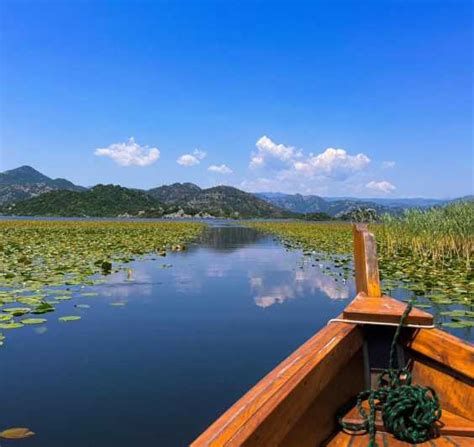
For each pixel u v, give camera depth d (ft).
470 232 51.08
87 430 12.48
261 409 6.97
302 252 64.03
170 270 42.57
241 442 5.95
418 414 9.30
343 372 10.78
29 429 12.49
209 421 13.16
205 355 18.72
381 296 13.28
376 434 9.66
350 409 10.53
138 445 11.78
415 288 32.22
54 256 50.31
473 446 9.10
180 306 27.43
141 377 16.31
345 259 54.44
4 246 59.98
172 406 14.03
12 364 17.47
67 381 15.85
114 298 29.32
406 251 61.67
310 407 9.00
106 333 21.58
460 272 39.96
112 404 14.14
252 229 149.89
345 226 186.19
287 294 31.96
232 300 29.40
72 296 29.35
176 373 16.66
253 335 21.61
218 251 64.28
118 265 44.96
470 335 21.90
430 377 10.99
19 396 14.67
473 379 10.05
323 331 10.85
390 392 9.70
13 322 21.83
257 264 48.73
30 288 30.48
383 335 11.60
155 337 21.04
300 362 8.86
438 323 23.58
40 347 19.53
